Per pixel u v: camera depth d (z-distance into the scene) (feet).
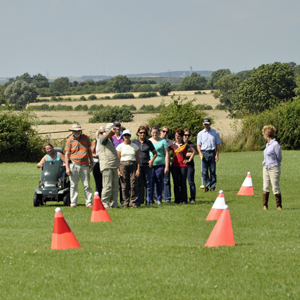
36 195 113.91
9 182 175.52
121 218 92.32
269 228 81.25
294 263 56.65
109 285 48.88
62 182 116.57
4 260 58.54
